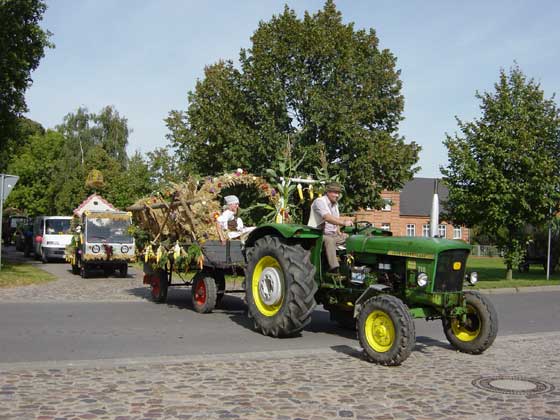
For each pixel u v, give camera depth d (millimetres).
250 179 12453
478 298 7914
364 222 9156
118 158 57781
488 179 20281
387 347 7035
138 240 13852
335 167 20406
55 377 6105
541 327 10938
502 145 20375
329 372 6633
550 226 22812
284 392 5746
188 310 11695
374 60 22094
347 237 8664
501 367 7160
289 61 21078
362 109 21344
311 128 20547
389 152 21078
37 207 42750
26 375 6168
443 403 5535
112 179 34000
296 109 21250
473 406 5469
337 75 21109
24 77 19578
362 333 7297
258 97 21328
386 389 5965
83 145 56875
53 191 42688
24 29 19203
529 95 20750
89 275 20031
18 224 39781
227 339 8656
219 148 22453
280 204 12664
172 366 6711
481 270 29594
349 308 8820
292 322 8547
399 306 6961
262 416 5004
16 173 42094
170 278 12969
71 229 21250
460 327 8180
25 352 7391
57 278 18281
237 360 7133
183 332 9148
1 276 17219
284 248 8781
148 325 9734
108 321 10047
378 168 21359
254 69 20969
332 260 8703
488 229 21734
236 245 11156
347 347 8172
